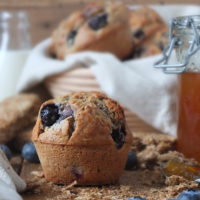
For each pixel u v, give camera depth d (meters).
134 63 0.58
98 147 0.42
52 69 0.60
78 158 0.42
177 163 0.45
